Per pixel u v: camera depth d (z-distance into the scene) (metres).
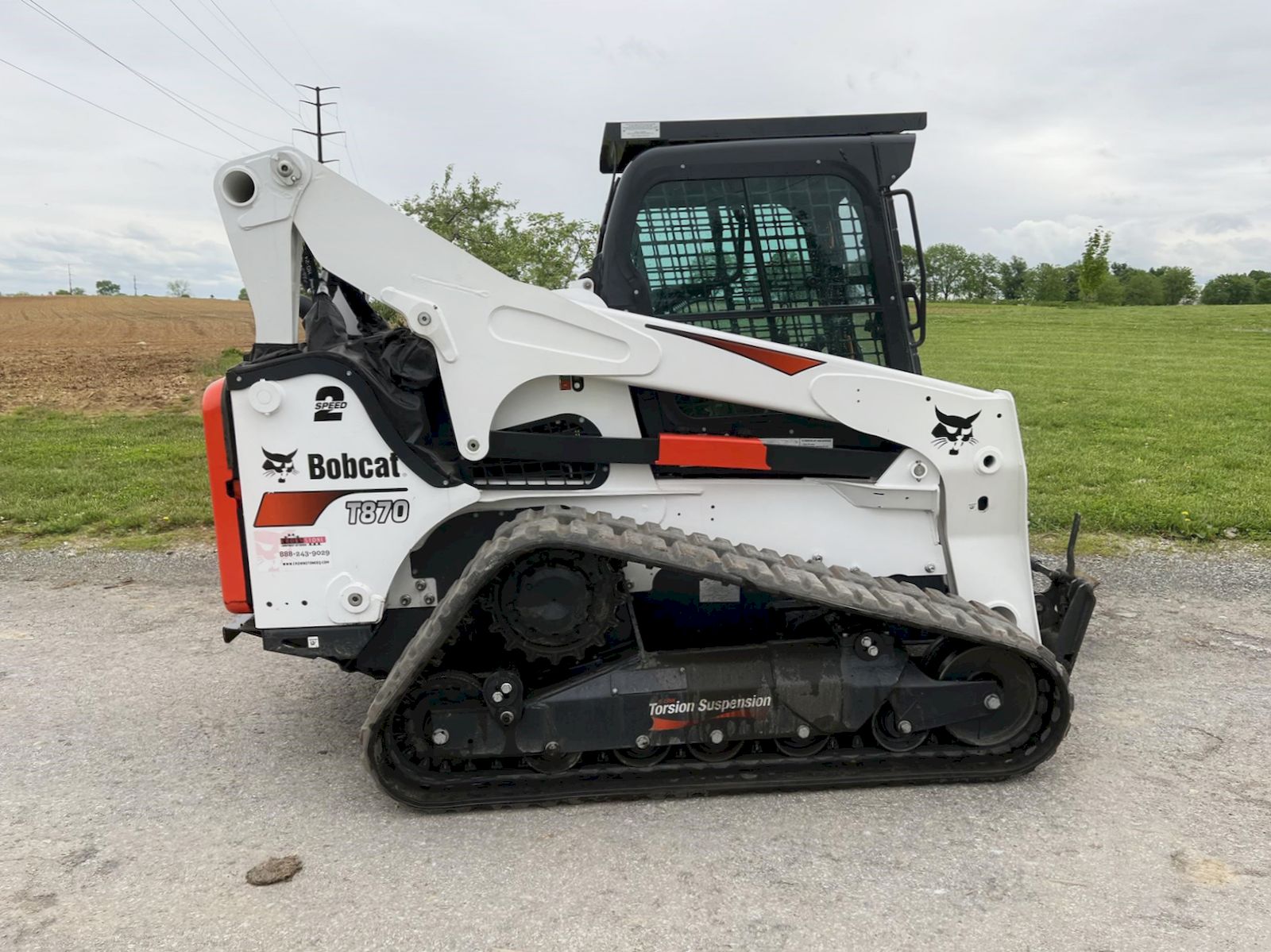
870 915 2.68
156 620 5.59
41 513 7.93
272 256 3.39
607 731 3.27
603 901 2.77
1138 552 6.51
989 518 3.67
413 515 3.42
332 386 3.32
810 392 3.51
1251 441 10.46
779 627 3.63
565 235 15.50
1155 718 4.00
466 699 3.29
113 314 52.75
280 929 2.67
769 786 3.37
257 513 3.38
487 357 3.39
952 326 39.00
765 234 3.71
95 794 3.51
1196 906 2.69
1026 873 2.87
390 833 3.20
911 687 3.33
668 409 3.63
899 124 3.71
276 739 3.98
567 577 3.24
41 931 2.67
